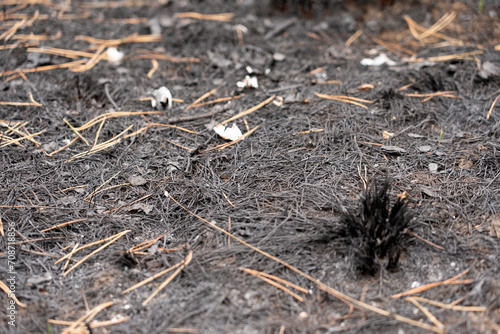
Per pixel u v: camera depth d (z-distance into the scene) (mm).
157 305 1119
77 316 1115
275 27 1449
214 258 1148
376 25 1449
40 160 1243
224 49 1407
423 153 1233
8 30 1436
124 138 1267
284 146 1249
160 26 1457
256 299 1120
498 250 1142
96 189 1213
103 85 1345
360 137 1254
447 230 1161
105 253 1160
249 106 1305
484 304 1107
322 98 1310
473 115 1278
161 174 1226
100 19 1486
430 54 1382
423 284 1125
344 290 1124
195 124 1285
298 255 1146
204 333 1099
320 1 1541
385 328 1097
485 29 1423
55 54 1396
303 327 1101
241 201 1193
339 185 1201
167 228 1181
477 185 1198
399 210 1143
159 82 1354
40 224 1183
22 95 1324
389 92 1302
